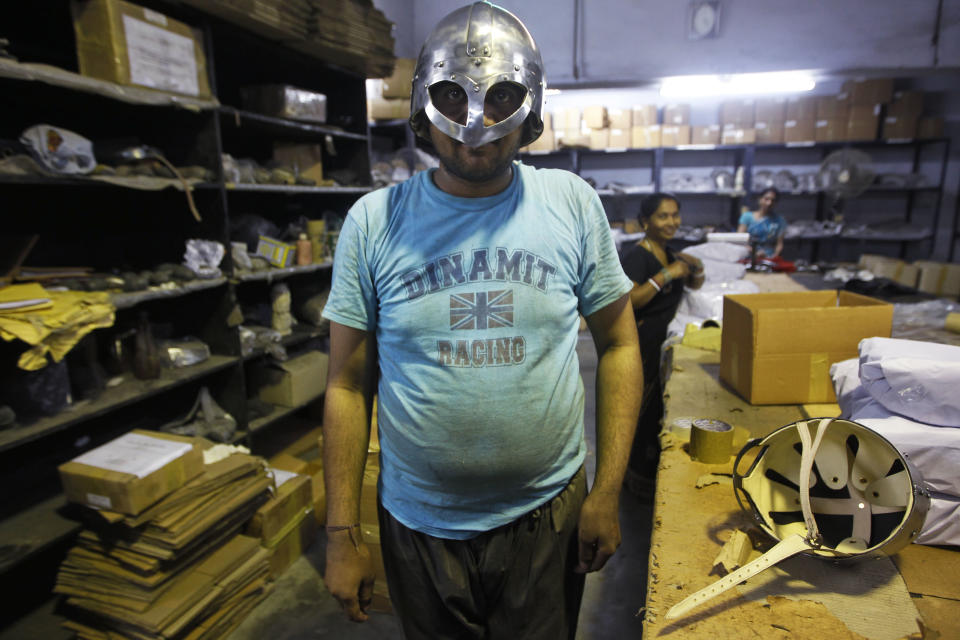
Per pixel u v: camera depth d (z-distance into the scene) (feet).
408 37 18.34
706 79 18.01
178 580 5.17
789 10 17.24
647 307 7.27
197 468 5.36
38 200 6.39
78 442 6.73
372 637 5.49
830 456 2.47
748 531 2.66
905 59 17.03
